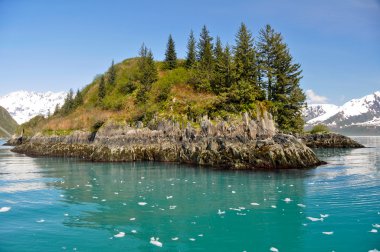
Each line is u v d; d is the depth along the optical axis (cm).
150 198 2428
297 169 3869
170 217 1934
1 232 1691
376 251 1401
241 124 4431
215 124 4556
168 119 5166
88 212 2052
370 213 1922
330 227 1705
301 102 7762
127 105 6706
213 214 1983
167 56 8462
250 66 5769
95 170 4069
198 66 7062
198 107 5066
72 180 3288
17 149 8188
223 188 2780
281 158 3944
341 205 2116
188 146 4709
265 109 4684
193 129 4756
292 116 6669
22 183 3112
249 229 1706
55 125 7962
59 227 1767
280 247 1473
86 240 1578
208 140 4512
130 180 3253
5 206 2212
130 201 2336
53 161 5353
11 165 4788
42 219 1911
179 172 3775
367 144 11231
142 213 2020
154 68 7531
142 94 6681
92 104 8156
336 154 6178
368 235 1584
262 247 1478
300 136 8475
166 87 6372
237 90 4862
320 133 8644
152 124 5316
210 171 3816
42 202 2319
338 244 1491
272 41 6288
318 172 3606
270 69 6128
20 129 13750
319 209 2036
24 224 1817
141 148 5219
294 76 6353
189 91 6316
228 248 1471
